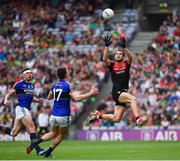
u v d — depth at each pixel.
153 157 55.72
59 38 130.88
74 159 53.16
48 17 138.38
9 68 124.69
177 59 114.25
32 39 132.38
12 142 96.62
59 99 53.72
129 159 52.69
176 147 75.75
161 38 121.12
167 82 108.44
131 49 125.50
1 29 137.75
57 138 55.12
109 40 54.88
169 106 102.75
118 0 140.12
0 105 110.50
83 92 110.81
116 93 54.12
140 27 136.88
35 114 106.94
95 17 134.50
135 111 53.00
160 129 100.50
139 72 112.75
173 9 138.50
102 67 116.62
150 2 140.12
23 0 144.62
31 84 59.47
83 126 106.31
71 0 141.75
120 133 102.94
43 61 123.94
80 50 125.69
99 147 77.69
